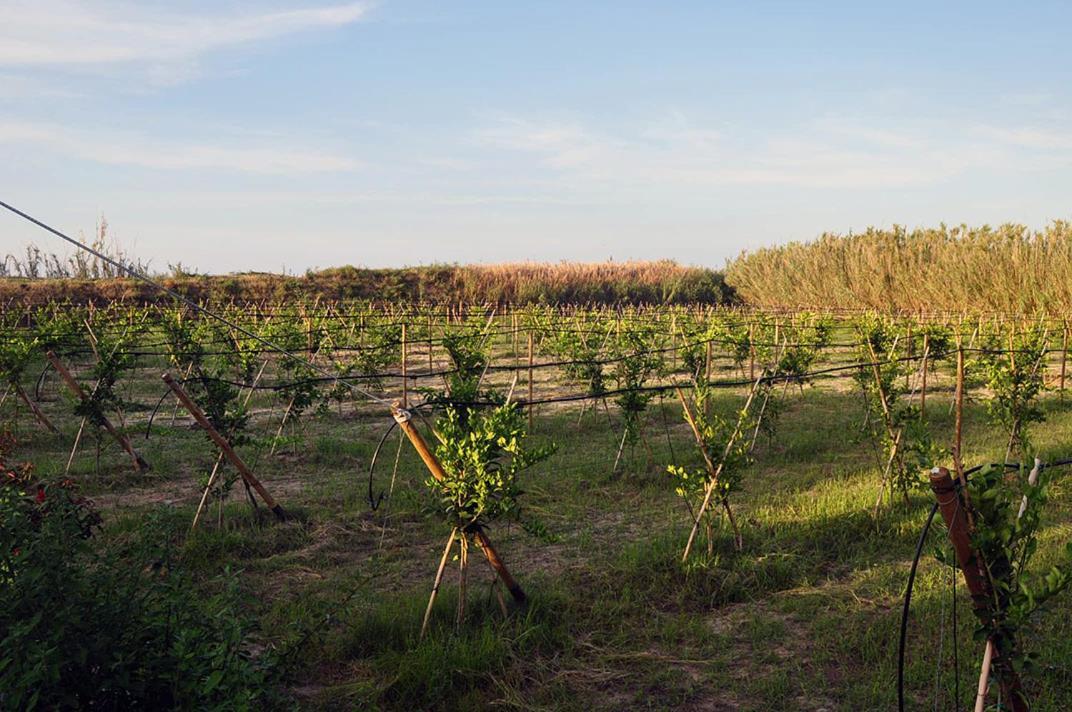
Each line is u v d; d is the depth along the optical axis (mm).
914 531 8539
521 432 6582
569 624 6543
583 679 5754
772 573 7559
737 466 7957
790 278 46438
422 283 48594
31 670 3711
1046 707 5008
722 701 5473
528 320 26250
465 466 6414
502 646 6055
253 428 15031
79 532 4777
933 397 17562
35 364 22375
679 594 7117
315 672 5836
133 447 13180
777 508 9516
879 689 5426
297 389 13742
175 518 8789
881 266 39469
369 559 8219
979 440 12883
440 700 5434
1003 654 3967
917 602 6723
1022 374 11359
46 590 3971
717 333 18188
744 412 8203
